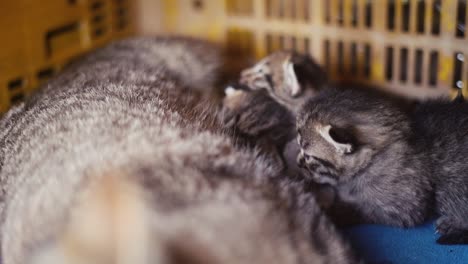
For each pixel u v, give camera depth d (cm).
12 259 74
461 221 87
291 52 101
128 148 75
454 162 87
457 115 90
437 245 85
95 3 105
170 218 70
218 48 106
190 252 70
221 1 106
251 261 71
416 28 97
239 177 75
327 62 103
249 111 93
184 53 102
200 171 74
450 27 95
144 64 98
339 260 76
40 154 77
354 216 88
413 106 96
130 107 82
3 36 96
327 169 88
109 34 108
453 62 96
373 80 101
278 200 75
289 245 73
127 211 69
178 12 109
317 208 78
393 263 83
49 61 101
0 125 89
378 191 87
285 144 93
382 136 87
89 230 69
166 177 72
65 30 103
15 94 98
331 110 89
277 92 98
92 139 77
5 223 76
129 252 68
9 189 78
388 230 87
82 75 93
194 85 102
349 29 100
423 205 87
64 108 82
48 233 71
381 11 98
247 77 101
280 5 104
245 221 72
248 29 106
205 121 84
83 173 73
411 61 98
